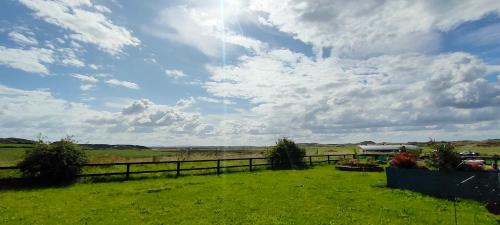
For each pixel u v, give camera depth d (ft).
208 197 50.34
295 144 110.11
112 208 42.55
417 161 59.47
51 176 62.90
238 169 96.53
